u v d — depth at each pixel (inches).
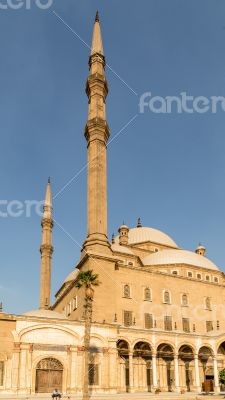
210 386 2390.5
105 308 2491.4
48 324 2124.8
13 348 2003.0
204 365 2765.7
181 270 3277.6
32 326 2081.7
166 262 3321.9
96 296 2488.9
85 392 1774.1
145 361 2541.8
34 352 2046.0
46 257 3870.6
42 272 3806.6
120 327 2361.0
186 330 2891.2
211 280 3388.3
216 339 2684.5
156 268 3294.8
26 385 1968.5
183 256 3417.8
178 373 2586.1
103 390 2139.5
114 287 2591.0
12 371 1959.9
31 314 2255.2
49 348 2087.8
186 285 3046.3
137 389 2431.1
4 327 2027.6
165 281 2960.1
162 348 2610.7
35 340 2071.9
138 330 2413.9
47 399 1771.7
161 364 2598.4
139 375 2477.9
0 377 1937.7
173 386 2568.9
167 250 3555.6
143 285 2847.0
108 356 2220.7
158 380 2541.8
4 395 1900.8
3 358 1974.7
